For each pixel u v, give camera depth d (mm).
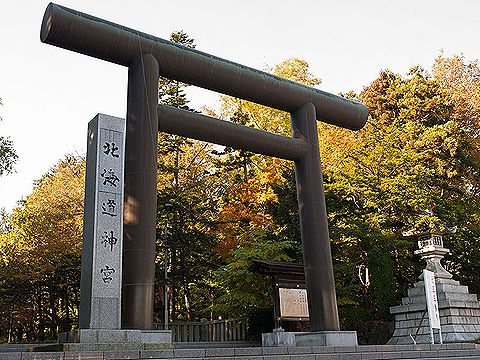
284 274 15953
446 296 17891
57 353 8086
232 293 19047
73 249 25078
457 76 33156
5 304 27594
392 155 23297
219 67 13438
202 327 22750
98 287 10047
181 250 25094
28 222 26281
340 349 11828
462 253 24906
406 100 29578
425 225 20188
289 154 14570
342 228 21188
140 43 12227
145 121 11766
